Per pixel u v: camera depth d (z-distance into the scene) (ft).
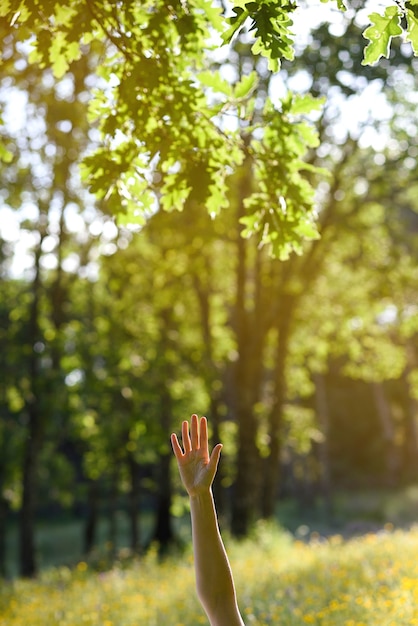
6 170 55.36
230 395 85.81
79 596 40.75
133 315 72.59
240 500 73.31
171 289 73.00
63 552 122.83
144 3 17.24
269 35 14.67
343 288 80.28
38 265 69.21
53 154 52.65
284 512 138.82
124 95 17.56
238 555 57.47
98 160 18.56
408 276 75.00
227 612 10.64
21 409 71.87
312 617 26.08
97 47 24.09
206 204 18.47
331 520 124.88
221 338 78.89
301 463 147.64
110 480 91.30
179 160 18.20
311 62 61.77
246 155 18.43
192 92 17.57
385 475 171.32
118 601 37.45
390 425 161.99
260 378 74.74
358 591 30.14
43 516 157.79
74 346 69.46
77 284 77.56
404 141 71.26
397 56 62.08
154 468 99.81
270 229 18.28
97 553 71.00
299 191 18.16
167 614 32.86
